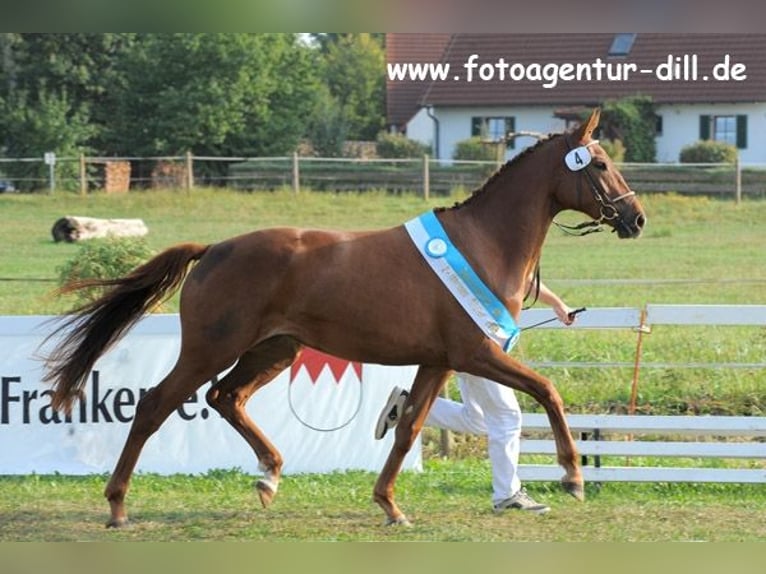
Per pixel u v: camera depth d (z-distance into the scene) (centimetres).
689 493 965
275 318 817
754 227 2888
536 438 1127
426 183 3281
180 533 810
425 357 816
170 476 998
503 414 870
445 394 1145
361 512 880
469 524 840
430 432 1161
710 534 815
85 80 3972
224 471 1009
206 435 1013
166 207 3011
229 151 4112
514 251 826
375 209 3055
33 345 1002
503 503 873
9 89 3909
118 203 3048
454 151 4275
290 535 807
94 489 953
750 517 869
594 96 4356
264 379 871
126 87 3991
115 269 1360
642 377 1282
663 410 1213
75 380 862
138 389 1010
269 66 4088
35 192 3353
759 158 4253
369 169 3447
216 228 2745
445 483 978
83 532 812
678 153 4297
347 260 808
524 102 4403
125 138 3984
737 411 1209
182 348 827
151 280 861
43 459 1002
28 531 815
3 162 3572
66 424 1005
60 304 1631
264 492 847
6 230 2628
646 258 2405
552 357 1352
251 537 801
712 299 1853
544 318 992
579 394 1248
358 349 813
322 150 4578
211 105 3931
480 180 3431
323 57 5878
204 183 3609
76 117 3884
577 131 833
